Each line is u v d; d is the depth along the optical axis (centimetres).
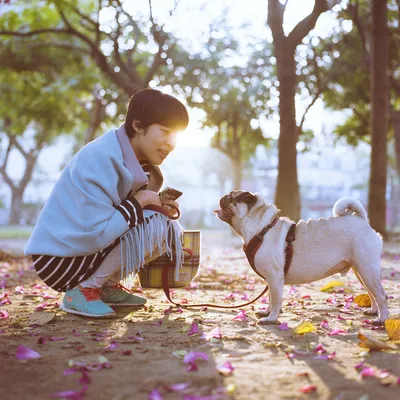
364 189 5956
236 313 470
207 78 2166
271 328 406
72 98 2488
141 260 439
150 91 453
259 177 5722
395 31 1917
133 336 371
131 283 483
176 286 488
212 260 1088
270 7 1338
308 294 587
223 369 292
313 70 2008
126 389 267
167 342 359
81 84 2206
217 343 355
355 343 359
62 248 427
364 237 414
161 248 457
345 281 711
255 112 2358
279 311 458
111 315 436
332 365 308
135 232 436
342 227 419
